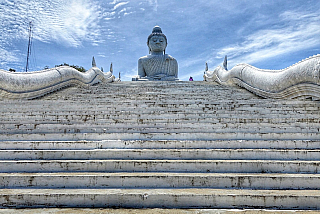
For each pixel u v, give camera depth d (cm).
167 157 439
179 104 738
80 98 921
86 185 375
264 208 328
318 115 623
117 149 465
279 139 497
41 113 662
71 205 338
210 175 379
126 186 374
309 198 326
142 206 336
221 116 642
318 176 367
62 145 471
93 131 543
